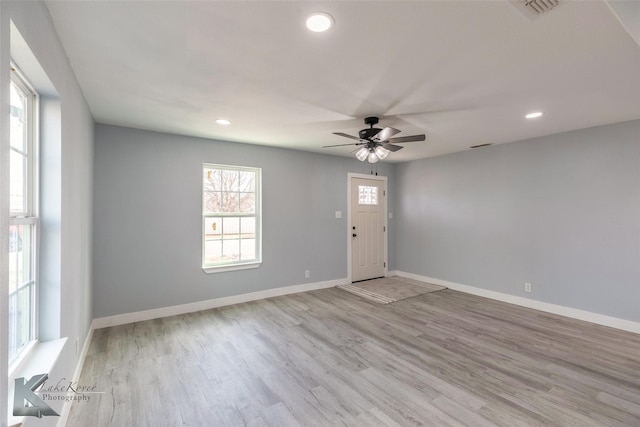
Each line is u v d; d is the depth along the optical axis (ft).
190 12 5.21
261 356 9.37
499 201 15.28
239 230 15.11
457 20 5.42
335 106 9.75
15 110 5.17
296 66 7.16
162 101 9.36
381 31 5.77
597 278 12.05
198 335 10.94
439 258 18.25
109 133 11.78
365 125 11.77
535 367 8.70
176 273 13.19
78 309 8.03
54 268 5.90
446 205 17.84
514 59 6.82
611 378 8.11
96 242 11.51
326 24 5.55
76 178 7.65
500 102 9.41
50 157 5.86
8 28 3.51
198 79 7.84
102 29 5.68
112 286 11.82
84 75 7.53
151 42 6.15
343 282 18.54
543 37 5.95
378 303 14.79
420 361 9.05
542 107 9.83
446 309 13.88
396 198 20.99
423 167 19.21
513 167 14.70
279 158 16.07
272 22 5.50
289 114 10.55
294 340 10.52
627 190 11.32
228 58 6.79
